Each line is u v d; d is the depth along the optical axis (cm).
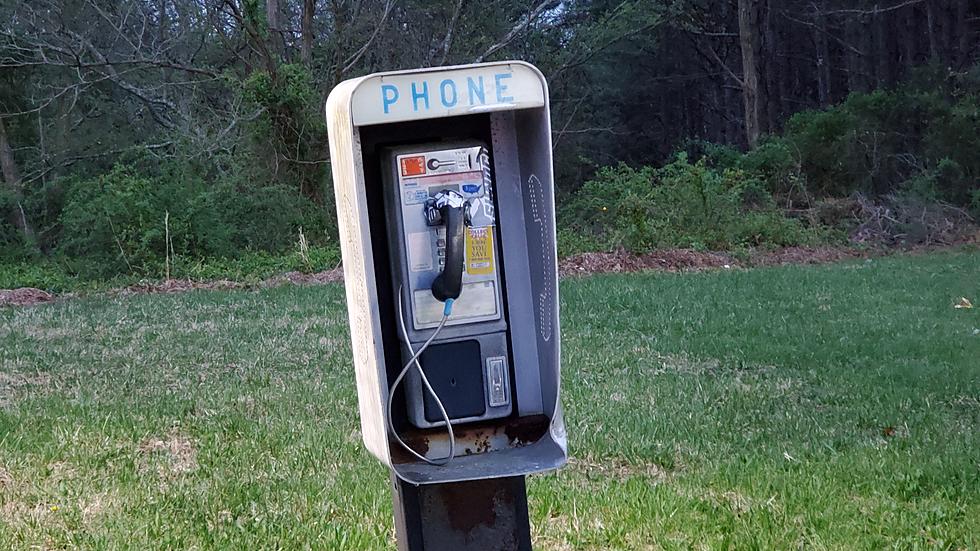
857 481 638
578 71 4259
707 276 1872
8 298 1653
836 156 2958
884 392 906
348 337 1171
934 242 2658
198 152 2650
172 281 1892
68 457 669
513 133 423
